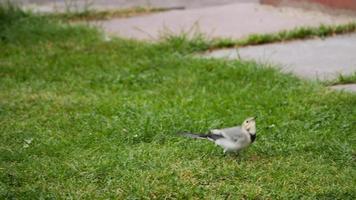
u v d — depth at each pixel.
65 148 11.58
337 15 18.86
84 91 14.37
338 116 12.52
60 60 16.28
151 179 10.35
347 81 14.30
